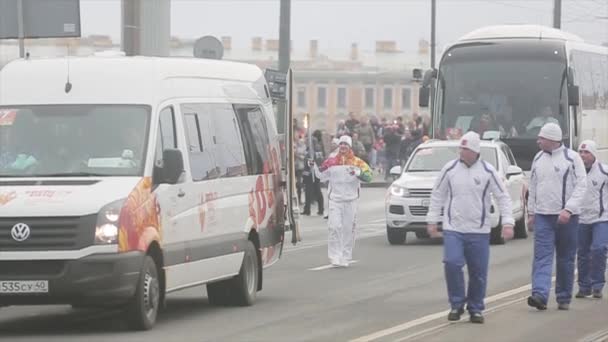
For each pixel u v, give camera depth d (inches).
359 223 2388.0
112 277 917.8
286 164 1417.3
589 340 931.3
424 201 1817.2
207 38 1791.3
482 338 930.7
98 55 1063.0
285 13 2261.3
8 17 1435.8
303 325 1002.7
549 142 1087.6
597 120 2440.9
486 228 998.4
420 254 1683.1
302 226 2313.0
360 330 971.3
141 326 960.3
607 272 1413.6
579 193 1080.2
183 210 1015.6
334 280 1365.7
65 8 1424.7
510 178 1895.9
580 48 2327.8
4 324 1037.2
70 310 1142.3
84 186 945.5
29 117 1006.4
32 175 975.0
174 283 1004.6
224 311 1101.7
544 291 1088.2
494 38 2271.2
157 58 1048.8
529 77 2226.9
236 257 1113.4
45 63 1035.9
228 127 1123.3
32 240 917.2
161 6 1904.5
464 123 2236.7
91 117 1001.5
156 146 993.5
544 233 1092.5
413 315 1061.8
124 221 926.4
